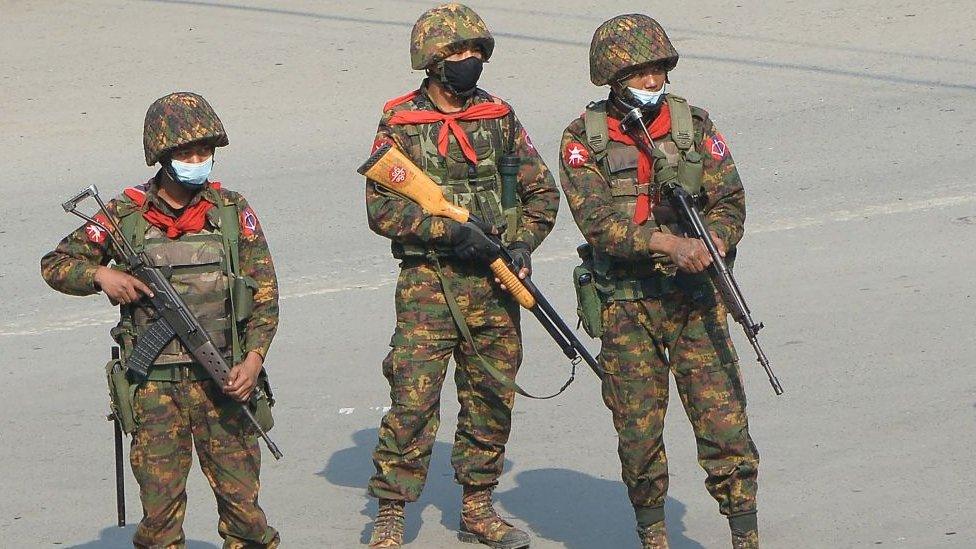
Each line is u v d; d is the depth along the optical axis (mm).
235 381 14719
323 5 56938
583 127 16250
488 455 18125
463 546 18203
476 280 17406
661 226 16031
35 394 23828
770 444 20672
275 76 47125
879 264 28844
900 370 23219
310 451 21344
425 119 17375
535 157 17969
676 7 55344
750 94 43594
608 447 21188
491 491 18453
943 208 32281
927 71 45375
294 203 34906
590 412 22516
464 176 17422
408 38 51375
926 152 36969
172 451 15039
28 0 58062
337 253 31172
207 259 14969
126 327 15102
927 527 17688
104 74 47719
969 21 51250
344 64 48312
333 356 25234
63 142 40906
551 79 45781
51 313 28109
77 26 54000
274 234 32562
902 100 42188
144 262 14844
